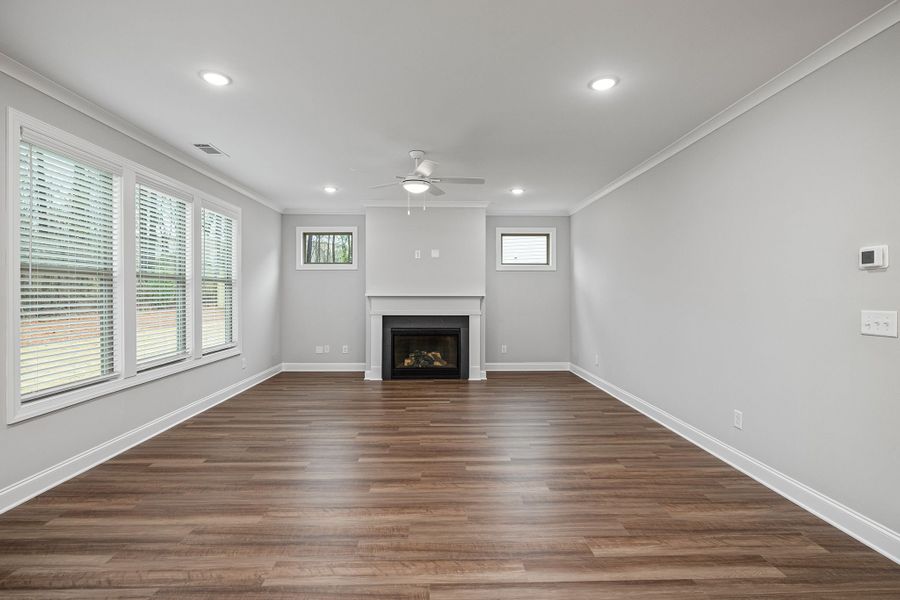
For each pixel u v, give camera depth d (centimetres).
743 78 281
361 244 712
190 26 226
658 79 282
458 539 228
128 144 357
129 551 215
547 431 410
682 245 394
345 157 442
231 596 184
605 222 573
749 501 271
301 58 257
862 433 229
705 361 361
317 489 286
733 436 328
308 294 710
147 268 388
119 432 351
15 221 260
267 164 466
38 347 281
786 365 277
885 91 215
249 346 593
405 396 548
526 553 216
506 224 720
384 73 275
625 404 511
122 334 349
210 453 350
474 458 341
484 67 268
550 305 724
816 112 254
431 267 668
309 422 437
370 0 205
